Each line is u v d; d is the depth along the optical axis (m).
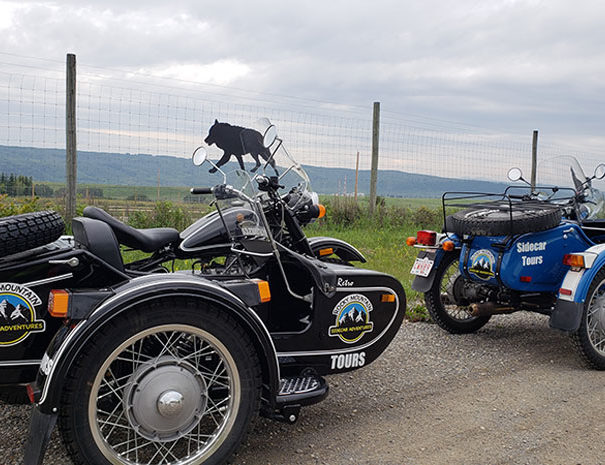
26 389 3.09
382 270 8.12
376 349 3.82
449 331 5.52
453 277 5.46
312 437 3.46
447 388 4.23
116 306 2.71
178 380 2.87
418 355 4.92
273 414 3.12
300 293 3.86
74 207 9.70
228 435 2.95
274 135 3.94
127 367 3.06
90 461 2.71
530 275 4.85
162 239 3.93
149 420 2.83
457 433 3.53
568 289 4.54
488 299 5.19
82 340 2.64
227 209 3.81
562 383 4.35
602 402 4.01
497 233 4.68
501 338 5.44
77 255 3.06
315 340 3.61
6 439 3.31
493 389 4.22
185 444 3.20
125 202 10.50
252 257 3.78
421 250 5.51
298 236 3.89
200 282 2.91
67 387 2.64
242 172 3.68
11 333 2.99
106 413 2.83
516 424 3.65
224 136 3.80
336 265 4.03
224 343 2.92
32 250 3.14
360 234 12.27
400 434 3.51
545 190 5.65
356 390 4.18
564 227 5.00
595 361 4.60
